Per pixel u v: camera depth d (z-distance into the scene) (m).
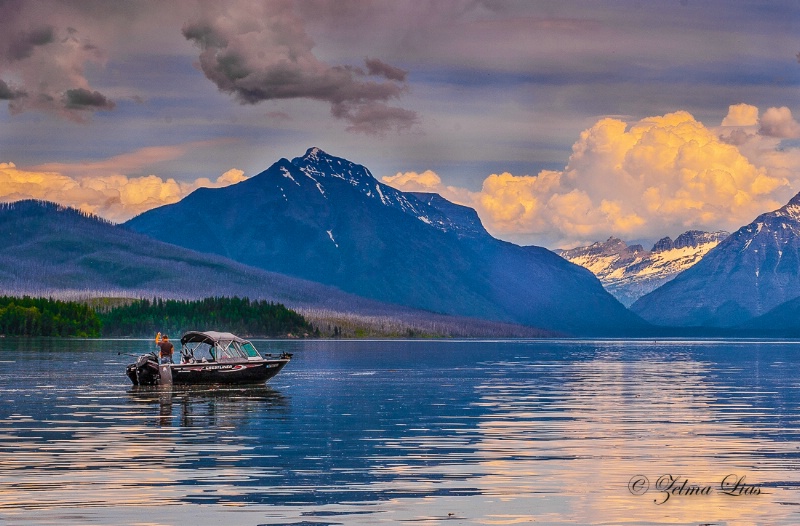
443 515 33.72
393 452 47.38
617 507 35.09
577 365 160.38
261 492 37.28
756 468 42.91
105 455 45.91
